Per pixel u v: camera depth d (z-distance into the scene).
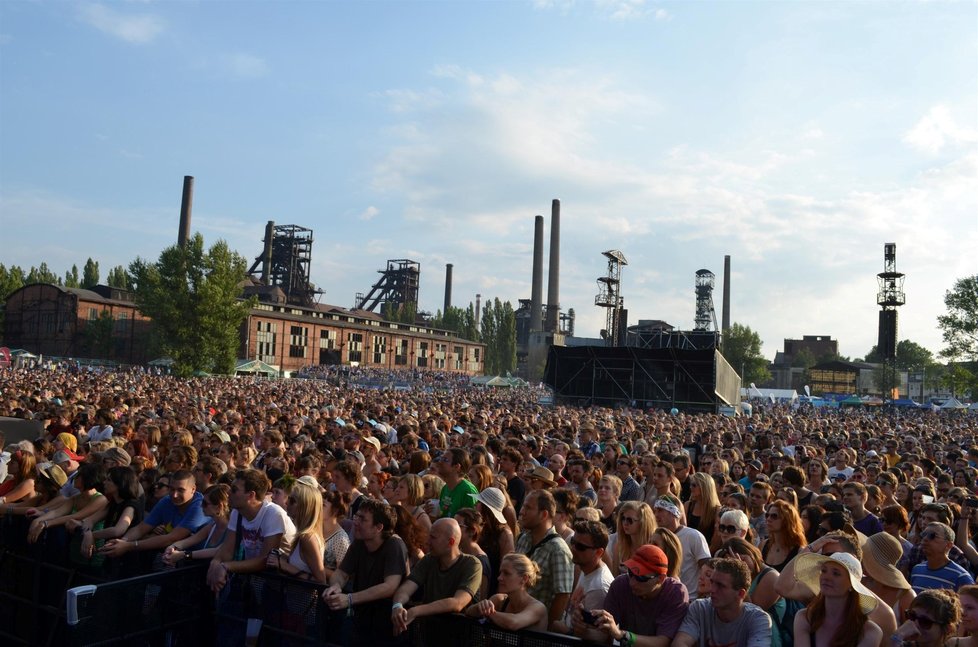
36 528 7.12
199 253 75.56
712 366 50.94
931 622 4.67
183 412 20.05
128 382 42.06
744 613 4.92
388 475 9.95
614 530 8.80
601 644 4.74
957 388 66.94
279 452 11.84
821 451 16.22
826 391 145.38
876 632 4.92
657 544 6.02
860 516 9.07
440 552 5.41
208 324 74.75
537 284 132.25
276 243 145.00
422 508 8.18
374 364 131.25
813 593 5.36
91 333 101.00
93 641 5.47
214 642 6.28
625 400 53.91
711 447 16.98
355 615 5.58
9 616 7.45
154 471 9.06
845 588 4.93
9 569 7.57
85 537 6.89
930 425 37.78
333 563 6.62
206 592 6.39
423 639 5.25
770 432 20.92
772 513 6.86
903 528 8.02
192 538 6.93
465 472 8.72
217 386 46.34
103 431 14.52
